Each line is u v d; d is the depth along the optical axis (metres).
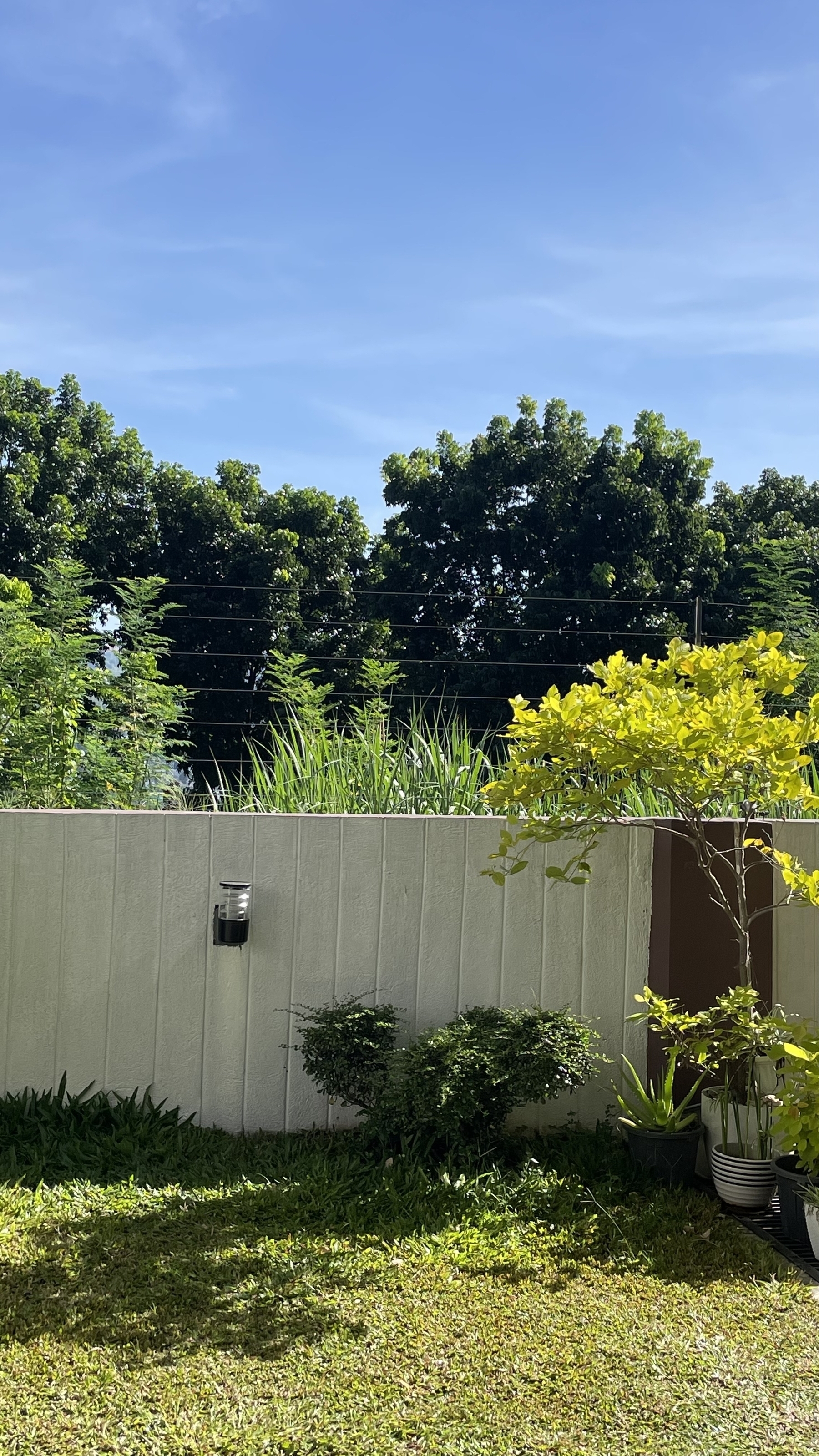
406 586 21.80
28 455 20.39
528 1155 5.04
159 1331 3.42
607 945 5.81
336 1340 3.42
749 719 4.82
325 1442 2.90
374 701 10.33
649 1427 3.03
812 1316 3.73
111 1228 4.15
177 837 5.51
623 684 5.52
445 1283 3.84
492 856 5.27
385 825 5.68
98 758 8.35
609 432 21.56
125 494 22.02
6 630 8.76
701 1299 3.84
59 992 5.41
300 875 5.61
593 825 5.40
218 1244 4.05
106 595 21.17
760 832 5.80
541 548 21.11
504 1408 3.09
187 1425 2.95
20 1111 5.23
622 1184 4.88
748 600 20.47
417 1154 4.92
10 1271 3.79
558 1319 3.63
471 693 19.83
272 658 20.66
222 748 20.94
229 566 21.69
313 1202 4.44
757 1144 5.01
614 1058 5.79
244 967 5.54
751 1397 3.19
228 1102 5.52
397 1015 5.65
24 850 5.39
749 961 5.42
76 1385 3.12
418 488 22.00
